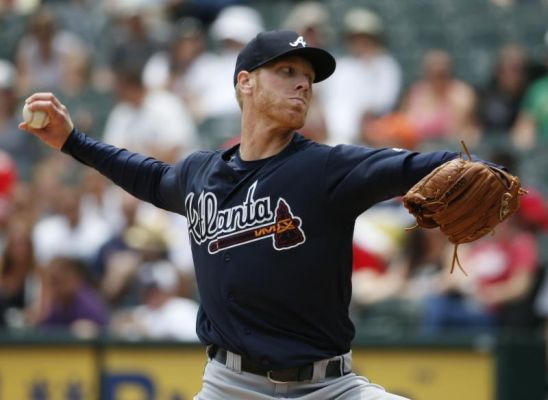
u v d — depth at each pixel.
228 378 14.10
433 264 29.80
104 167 15.93
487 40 46.56
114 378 26.58
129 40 43.59
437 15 47.06
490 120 39.38
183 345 26.30
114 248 31.91
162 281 28.83
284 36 14.08
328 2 47.78
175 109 38.28
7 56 47.56
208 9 47.16
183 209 15.38
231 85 40.47
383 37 45.97
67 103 42.56
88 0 48.97
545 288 29.44
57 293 28.72
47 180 35.75
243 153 14.44
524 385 25.19
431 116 38.78
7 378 27.08
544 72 40.88
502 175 12.84
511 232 29.73
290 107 13.97
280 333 13.79
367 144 35.69
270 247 13.74
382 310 29.17
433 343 25.48
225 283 13.95
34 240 33.00
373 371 25.67
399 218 31.61
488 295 29.17
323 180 13.57
